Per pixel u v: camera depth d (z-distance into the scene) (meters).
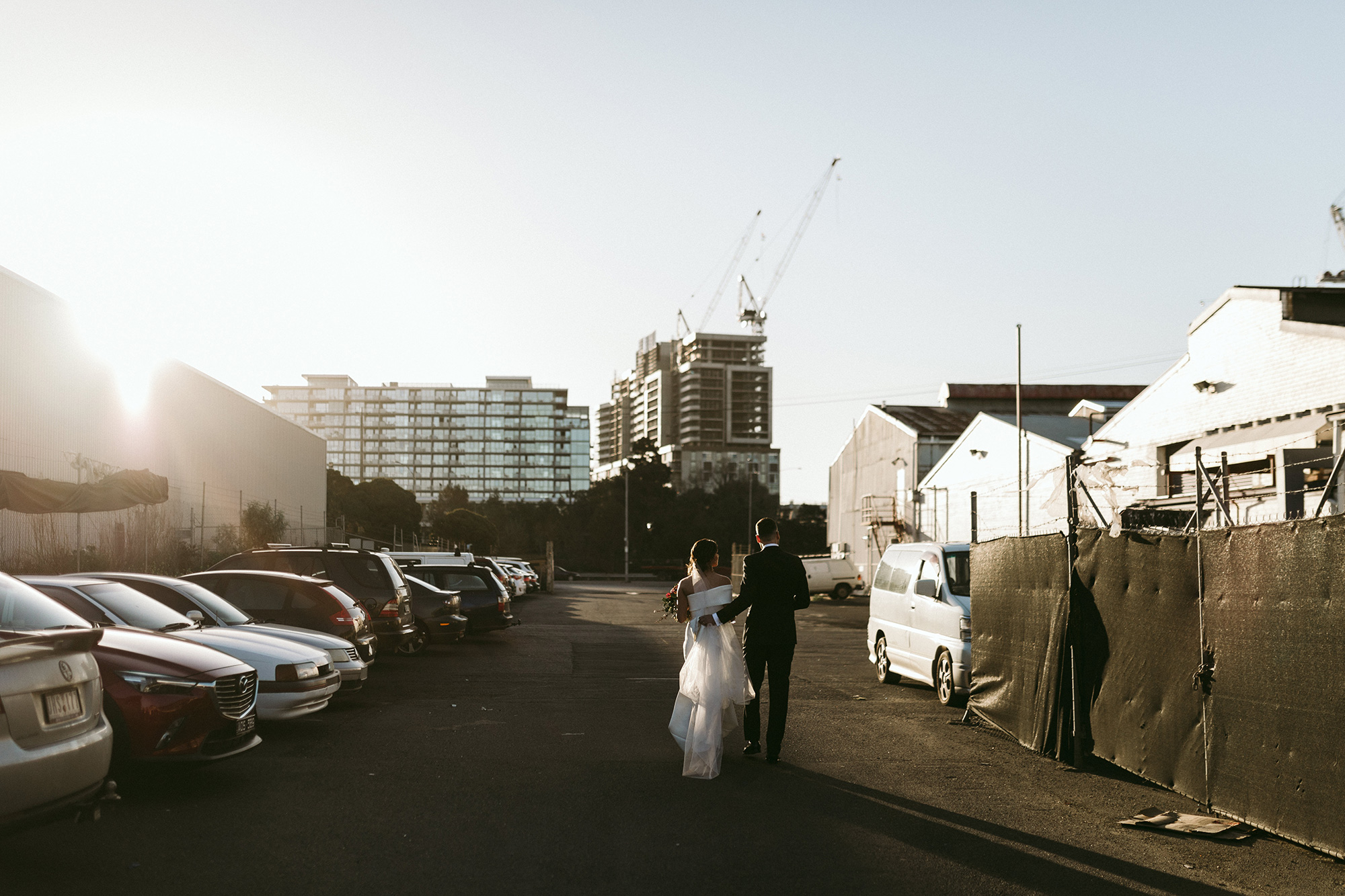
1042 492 33.56
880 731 10.06
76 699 5.13
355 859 5.33
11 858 5.21
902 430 52.50
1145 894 4.97
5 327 26.27
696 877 5.11
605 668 16.22
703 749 7.62
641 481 112.50
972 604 11.03
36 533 25.53
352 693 12.41
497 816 6.32
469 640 21.67
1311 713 5.52
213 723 6.73
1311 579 5.54
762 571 8.41
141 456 34.78
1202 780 6.55
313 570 16.62
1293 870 5.40
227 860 5.26
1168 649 7.04
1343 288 23.02
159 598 10.14
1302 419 22.12
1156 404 27.53
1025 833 6.11
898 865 5.38
